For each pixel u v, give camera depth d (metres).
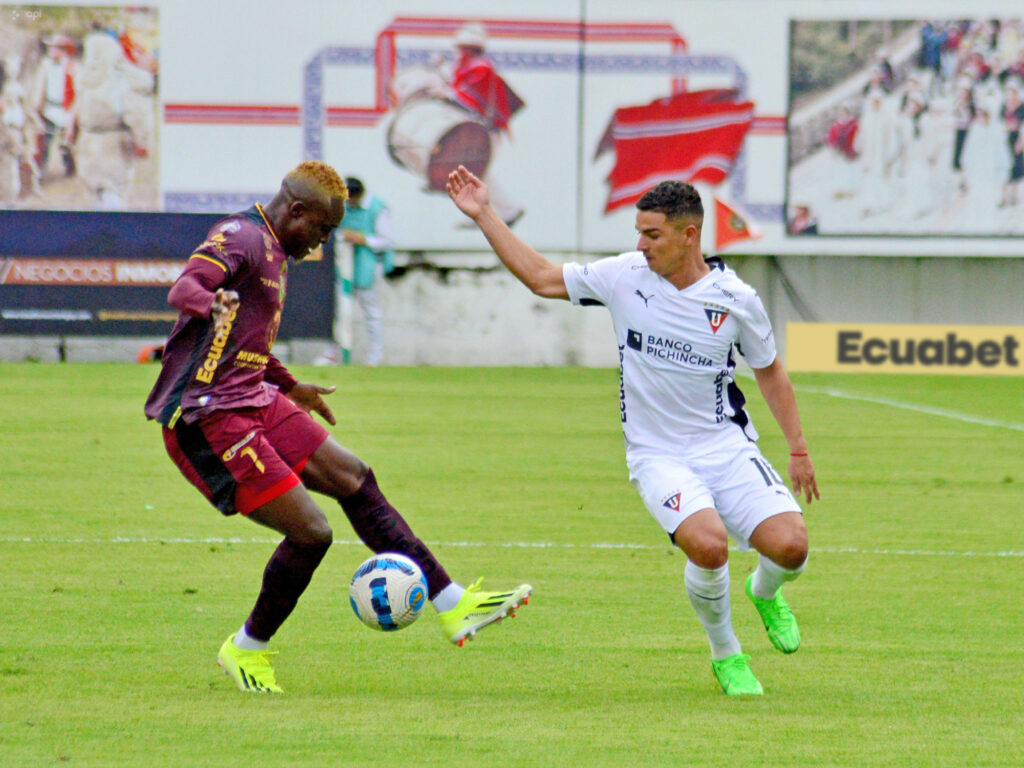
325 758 14.64
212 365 17.28
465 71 72.75
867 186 73.75
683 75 73.38
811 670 19.41
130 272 67.81
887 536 30.81
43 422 47.62
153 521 30.95
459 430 48.19
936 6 72.38
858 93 73.19
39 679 18.11
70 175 71.50
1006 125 72.88
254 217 17.55
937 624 22.47
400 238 73.31
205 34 71.50
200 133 72.06
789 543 17.75
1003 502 35.59
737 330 18.27
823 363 74.88
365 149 72.81
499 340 73.81
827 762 14.71
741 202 74.06
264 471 17.38
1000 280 74.56
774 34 73.06
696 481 18.14
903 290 75.00
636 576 26.16
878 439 47.84
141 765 14.32
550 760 14.66
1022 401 60.66
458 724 16.14
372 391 59.59
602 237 74.31
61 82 70.88
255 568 26.14
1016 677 19.00
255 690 17.73
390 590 17.88
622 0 72.88
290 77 72.19
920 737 15.77
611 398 59.19
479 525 31.30
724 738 15.63
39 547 27.84
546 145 73.62
